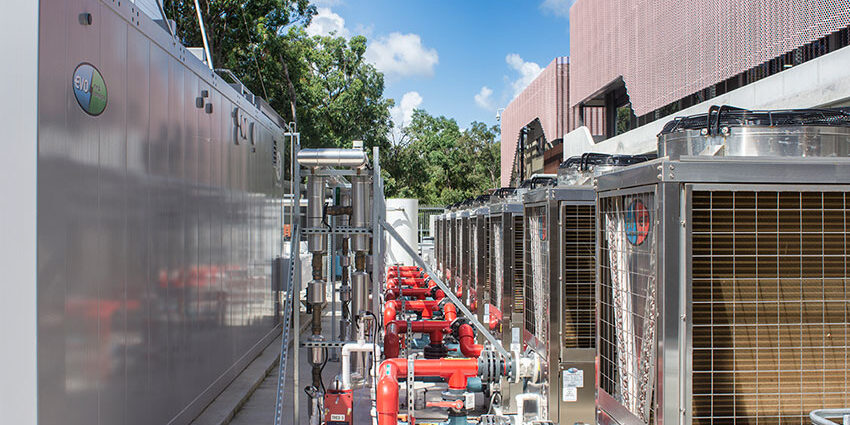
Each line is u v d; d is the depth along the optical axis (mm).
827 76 7441
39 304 3389
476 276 9609
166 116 5477
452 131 57250
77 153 3838
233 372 7969
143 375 4910
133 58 4730
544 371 5816
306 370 9156
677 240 3031
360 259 6617
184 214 5957
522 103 26484
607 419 3883
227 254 7637
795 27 8102
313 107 27734
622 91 17359
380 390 5043
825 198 3135
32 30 3371
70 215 3744
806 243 3135
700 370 3117
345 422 5391
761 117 3445
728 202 3102
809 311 3148
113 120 4367
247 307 8828
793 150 3291
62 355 3635
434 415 6539
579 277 5828
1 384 3332
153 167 5148
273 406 7324
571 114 21094
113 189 4363
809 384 3156
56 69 3586
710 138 3402
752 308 3129
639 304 3406
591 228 5840
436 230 19953
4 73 3377
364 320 6023
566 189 5785
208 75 6820
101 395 4156
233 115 7938
